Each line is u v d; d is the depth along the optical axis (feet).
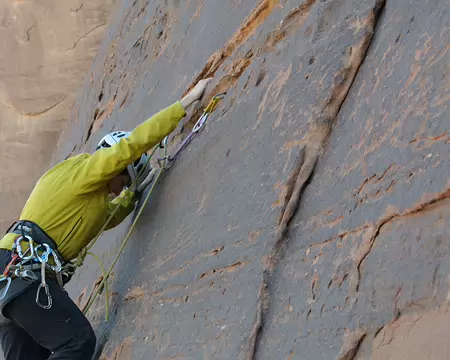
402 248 6.78
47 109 28.68
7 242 11.45
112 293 13.28
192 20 15.70
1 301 11.11
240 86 11.66
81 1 28.48
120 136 12.70
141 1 20.99
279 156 9.37
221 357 8.64
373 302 6.88
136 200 13.66
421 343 6.17
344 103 8.89
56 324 11.30
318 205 8.36
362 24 9.07
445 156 6.61
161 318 10.77
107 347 12.13
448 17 7.41
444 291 6.11
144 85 17.56
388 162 7.38
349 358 6.91
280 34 10.89
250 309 8.50
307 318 7.66
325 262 7.79
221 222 10.14
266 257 8.66
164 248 11.78
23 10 28.68
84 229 12.01
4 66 28.78
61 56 28.60
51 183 11.89
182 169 12.47
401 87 7.76
